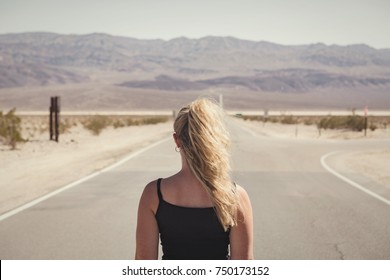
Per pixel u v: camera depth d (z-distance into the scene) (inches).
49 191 840.9
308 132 3681.1
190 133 176.9
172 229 175.6
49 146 1835.6
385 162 1380.4
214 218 174.4
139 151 1664.6
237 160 1387.8
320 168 1222.3
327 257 455.5
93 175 1049.5
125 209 687.1
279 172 1133.7
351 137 3021.7
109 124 4690.0
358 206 722.2
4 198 773.3
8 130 1726.1
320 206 721.0
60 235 537.6
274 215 652.7
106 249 479.8
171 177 181.8
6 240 514.6
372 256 460.4
